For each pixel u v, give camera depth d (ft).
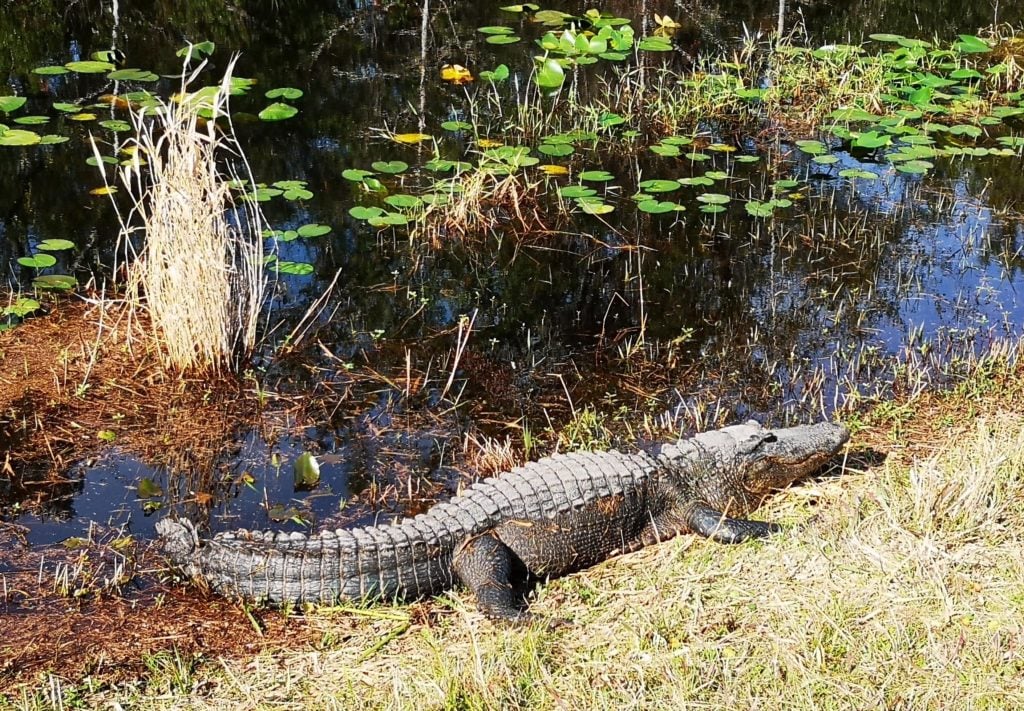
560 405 24.27
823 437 20.34
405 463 21.83
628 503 18.89
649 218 33.53
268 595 16.93
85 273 28.66
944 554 16.70
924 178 36.68
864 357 25.99
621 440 22.74
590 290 29.50
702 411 23.95
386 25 50.42
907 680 14.46
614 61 47.26
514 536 17.99
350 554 16.99
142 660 15.61
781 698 14.23
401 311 28.19
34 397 23.11
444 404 24.12
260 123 39.04
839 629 15.28
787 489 20.47
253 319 24.94
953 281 29.86
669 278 30.12
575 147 38.42
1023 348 25.57
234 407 23.44
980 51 44.80
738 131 40.19
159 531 17.63
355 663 15.51
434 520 17.76
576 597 17.24
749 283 29.81
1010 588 15.99
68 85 41.32
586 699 14.39
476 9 53.21
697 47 49.01
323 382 24.68
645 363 26.08
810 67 44.93
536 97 42.09
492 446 22.38
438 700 14.38
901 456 21.15
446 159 36.58
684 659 14.99
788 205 32.55
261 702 14.67
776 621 15.71
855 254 31.37
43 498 20.07
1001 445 19.98
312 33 48.93
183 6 50.70
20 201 32.45
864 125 40.04
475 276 30.12
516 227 32.83
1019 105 41.81
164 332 24.27
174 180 23.52
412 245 31.55
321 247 31.19
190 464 21.39
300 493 20.67
